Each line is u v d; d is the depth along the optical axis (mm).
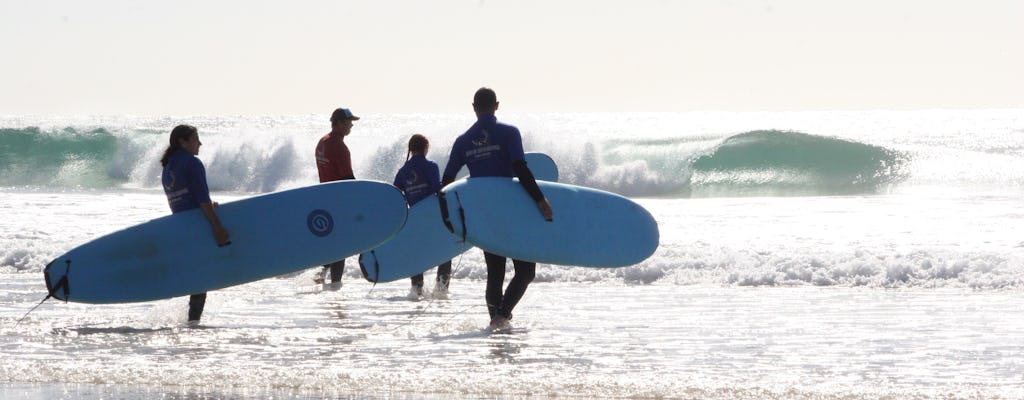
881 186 88875
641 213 26219
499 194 24188
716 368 18891
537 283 33281
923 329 23578
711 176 95812
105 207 62625
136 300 24578
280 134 98375
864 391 16609
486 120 24547
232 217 25281
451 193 23766
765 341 22000
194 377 18125
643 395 16562
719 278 33281
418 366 19125
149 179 103125
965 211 57812
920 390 16656
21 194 77812
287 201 25750
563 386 17188
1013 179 88000
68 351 20938
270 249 25375
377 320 25391
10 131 107750
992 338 22203
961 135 187000
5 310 27109
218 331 23594
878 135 199375
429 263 29922
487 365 19203
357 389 17281
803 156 96250
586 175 92812
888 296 29734
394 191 26094
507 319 24188
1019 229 47844
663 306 27797
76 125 110438
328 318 25781
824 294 30312
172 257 24766
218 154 97125
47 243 40688
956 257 34438
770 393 16531
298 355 20375
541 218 24531
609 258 25281
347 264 36344
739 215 58500
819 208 62875
